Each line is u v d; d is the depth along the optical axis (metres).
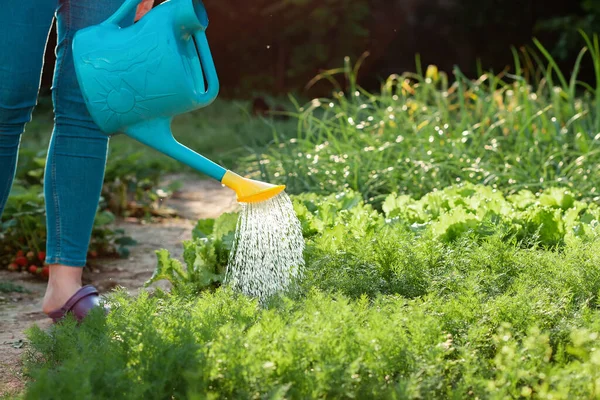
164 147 2.77
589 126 5.09
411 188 4.34
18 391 2.60
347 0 12.34
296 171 4.57
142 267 3.92
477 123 5.28
